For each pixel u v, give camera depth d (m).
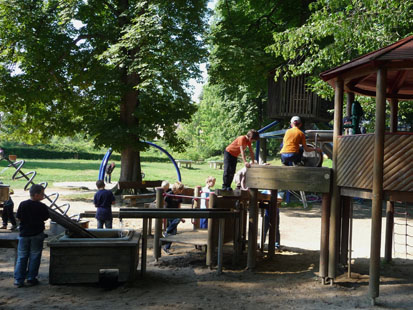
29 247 7.26
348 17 13.47
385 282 8.13
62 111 21.64
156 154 68.06
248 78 24.12
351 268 9.10
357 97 15.12
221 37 21.20
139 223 14.67
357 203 22.23
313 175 8.05
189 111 20.80
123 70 20.11
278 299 6.89
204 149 67.56
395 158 7.01
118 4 21.17
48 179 29.22
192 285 7.58
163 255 9.84
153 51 18.84
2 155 10.55
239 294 7.12
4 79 19.25
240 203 9.90
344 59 15.47
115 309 6.11
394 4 12.38
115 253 7.37
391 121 10.71
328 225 7.99
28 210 7.25
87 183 28.22
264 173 8.57
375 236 6.92
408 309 6.51
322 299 6.94
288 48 14.84
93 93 19.80
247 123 30.72
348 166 7.69
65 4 19.09
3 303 6.24
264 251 10.77
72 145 64.06
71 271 7.29
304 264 9.43
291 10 24.05
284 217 17.05
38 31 19.55
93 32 21.05
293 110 21.91
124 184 18.69
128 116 20.61
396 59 6.80
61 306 6.17
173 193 10.37
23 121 22.58
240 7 25.36
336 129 8.10
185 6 18.80
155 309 6.16
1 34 19.14
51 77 19.83
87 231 7.94
